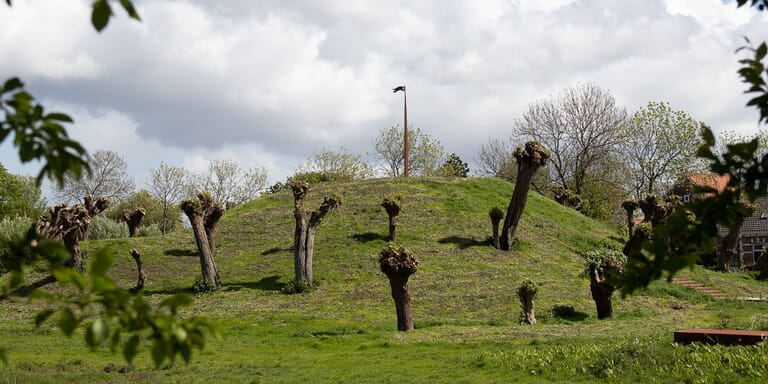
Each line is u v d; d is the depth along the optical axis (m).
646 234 27.34
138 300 2.61
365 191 46.34
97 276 2.48
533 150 34.88
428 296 28.64
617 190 63.59
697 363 12.17
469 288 29.66
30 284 31.28
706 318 23.61
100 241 38.81
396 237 37.22
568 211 47.56
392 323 24.95
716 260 46.31
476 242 36.62
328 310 27.08
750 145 3.26
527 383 12.49
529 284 23.69
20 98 2.67
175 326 2.64
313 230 31.48
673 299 29.05
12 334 21.89
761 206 53.72
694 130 57.09
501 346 17.34
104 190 67.69
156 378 14.19
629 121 59.84
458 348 17.83
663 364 12.48
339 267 33.19
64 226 32.94
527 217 42.66
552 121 62.22
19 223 34.62
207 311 27.28
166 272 34.34
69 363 16.08
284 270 33.62
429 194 45.03
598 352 13.82
